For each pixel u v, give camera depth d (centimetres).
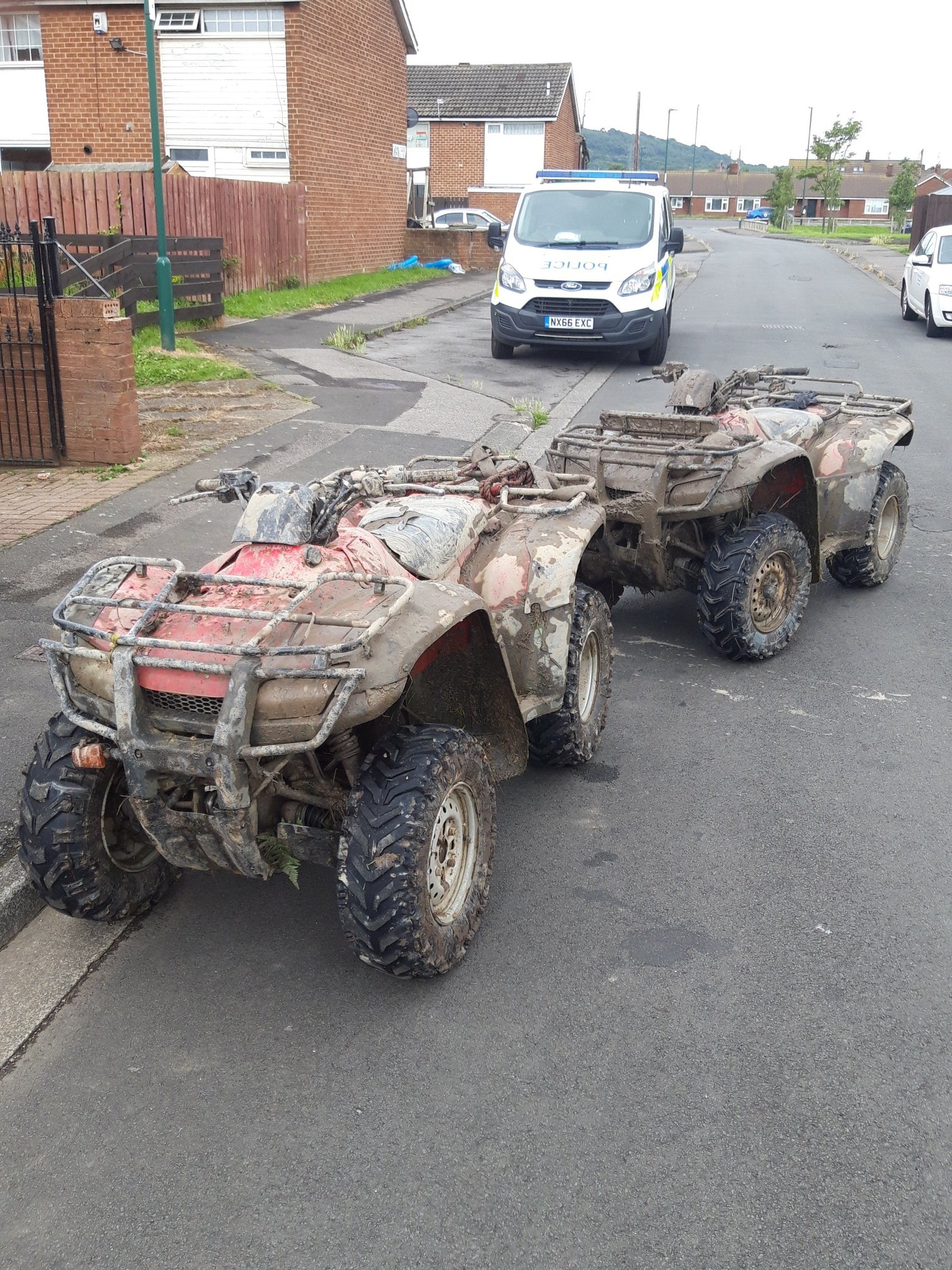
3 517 817
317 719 324
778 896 424
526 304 1578
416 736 361
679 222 9281
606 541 615
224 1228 284
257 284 2097
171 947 399
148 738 329
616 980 377
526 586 454
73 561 725
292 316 1897
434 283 2588
